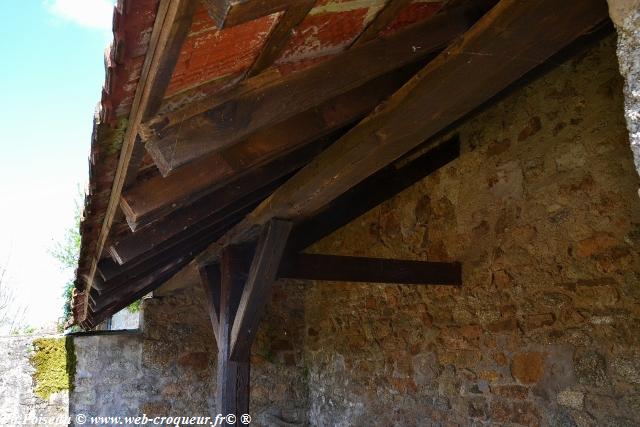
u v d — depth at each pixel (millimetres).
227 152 1793
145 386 4996
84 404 4816
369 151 1867
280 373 5422
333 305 5062
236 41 1234
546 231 2832
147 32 1091
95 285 3443
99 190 1951
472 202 3383
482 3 1761
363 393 4457
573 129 2727
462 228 3449
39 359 4785
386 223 4254
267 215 2629
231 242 3258
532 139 2975
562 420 2633
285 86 1513
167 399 5031
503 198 3145
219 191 2375
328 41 1493
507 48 1463
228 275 3271
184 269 4348
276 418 5297
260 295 2857
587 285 2584
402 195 4078
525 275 2943
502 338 3062
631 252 2396
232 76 1424
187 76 1298
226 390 3100
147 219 1831
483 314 3225
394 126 1759
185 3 955
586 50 2664
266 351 5426
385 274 3305
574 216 2684
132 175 1688
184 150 1389
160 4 1000
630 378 2344
